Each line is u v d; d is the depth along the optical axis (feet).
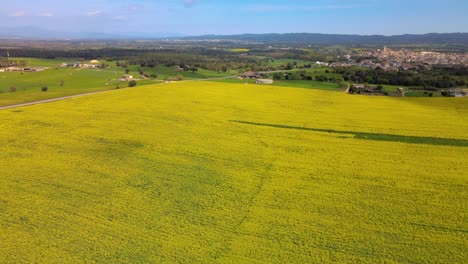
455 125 171.83
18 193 100.17
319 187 104.06
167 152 134.62
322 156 130.41
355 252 72.59
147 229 81.56
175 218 86.58
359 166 119.96
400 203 93.20
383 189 101.91
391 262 69.36
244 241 76.74
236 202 94.94
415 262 69.36
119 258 71.00
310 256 71.56
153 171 116.67
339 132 160.97
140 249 73.92
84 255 72.02
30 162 124.06
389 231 79.92
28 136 153.58
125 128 166.20
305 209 90.79
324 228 81.66
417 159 125.80
